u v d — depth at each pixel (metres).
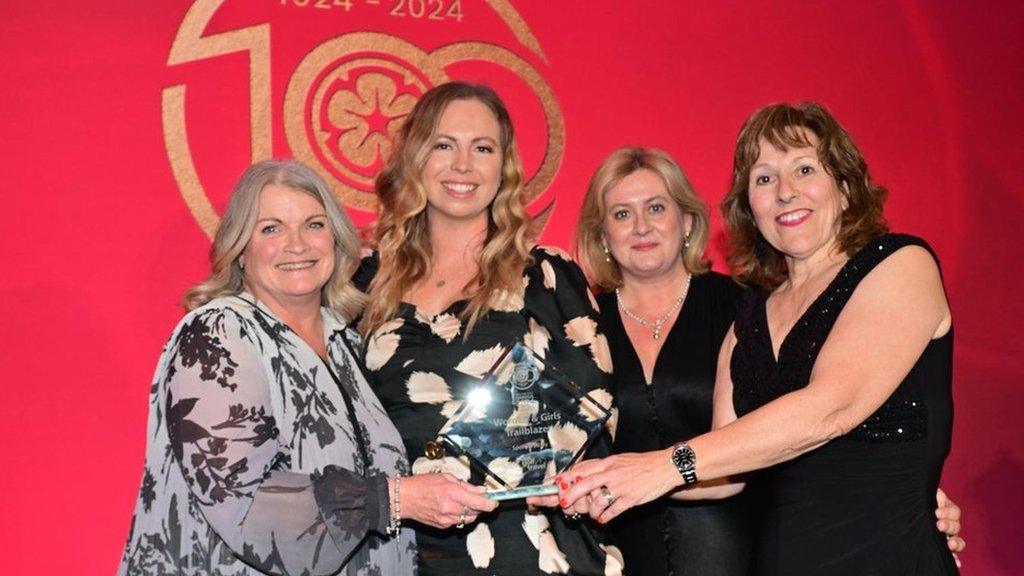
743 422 2.42
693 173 4.59
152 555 2.40
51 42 3.81
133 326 3.86
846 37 4.86
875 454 2.39
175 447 2.34
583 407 2.76
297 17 4.09
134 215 3.88
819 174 2.54
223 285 2.62
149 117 3.90
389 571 2.62
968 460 4.93
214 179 3.96
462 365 2.77
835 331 2.43
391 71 4.19
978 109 5.03
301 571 2.38
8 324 3.73
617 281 3.49
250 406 2.36
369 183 4.14
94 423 3.81
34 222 3.77
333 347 2.76
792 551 2.45
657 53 4.57
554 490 2.54
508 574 2.69
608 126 4.48
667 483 2.47
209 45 3.97
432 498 2.48
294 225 2.60
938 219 4.95
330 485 2.43
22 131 3.76
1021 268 5.05
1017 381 5.01
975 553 4.91
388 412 2.81
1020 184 5.06
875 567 2.36
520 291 2.83
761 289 2.79
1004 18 5.09
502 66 4.34
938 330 2.44
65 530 3.76
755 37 4.72
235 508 2.30
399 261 2.92
